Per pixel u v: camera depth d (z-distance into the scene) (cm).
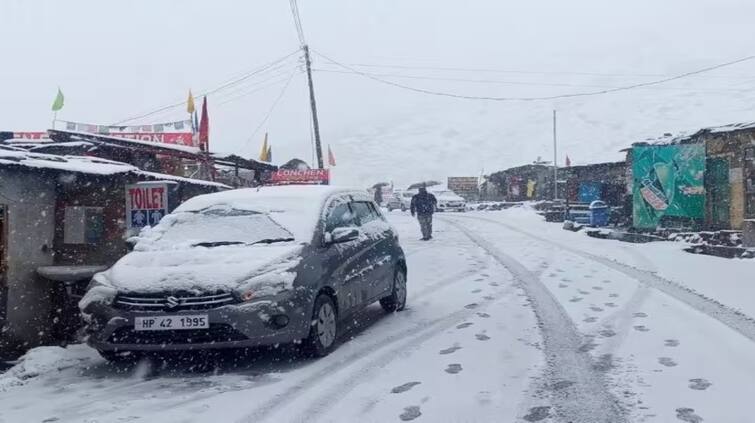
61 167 723
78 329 756
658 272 1053
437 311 827
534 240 1772
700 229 1695
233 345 556
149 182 816
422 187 1889
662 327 668
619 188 2616
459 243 1744
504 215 3281
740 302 775
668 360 551
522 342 636
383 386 512
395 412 450
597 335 652
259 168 1812
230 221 679
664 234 1656
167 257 615
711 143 1672
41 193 745
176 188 840
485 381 514
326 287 630
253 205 702
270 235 651
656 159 1802
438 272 1191
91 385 559
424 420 432
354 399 482
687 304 777
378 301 841
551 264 1225
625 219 2047
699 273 1023
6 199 700
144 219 815
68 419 460
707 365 531
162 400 498
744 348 572
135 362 632
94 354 669
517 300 865
